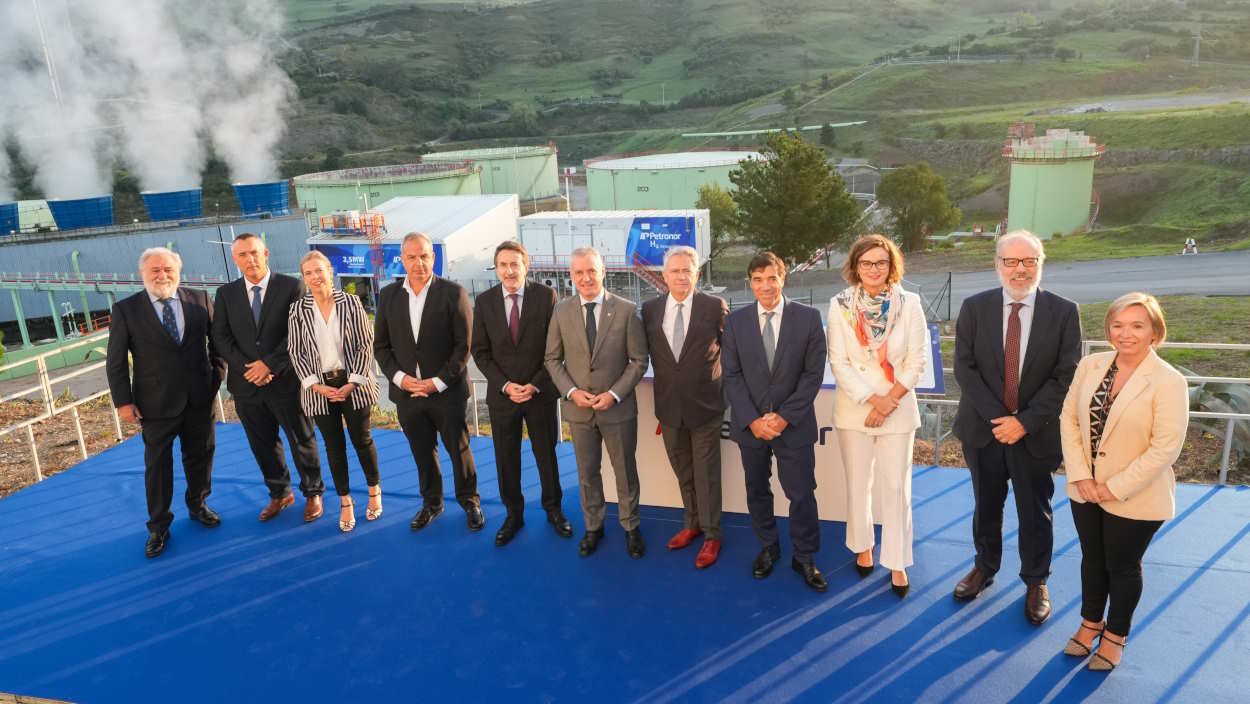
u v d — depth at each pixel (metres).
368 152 133.25
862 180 83.69
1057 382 3.45
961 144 91.06
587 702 3.21
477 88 180.75
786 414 3.82
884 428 3.78
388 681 3.43
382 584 4.26
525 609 3.95
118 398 4.61
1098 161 73.75
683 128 141.62
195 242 53.81
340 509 5.27
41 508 5.46
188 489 5.05
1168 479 3.05
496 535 4.76
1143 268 31.81
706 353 4.13
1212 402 8.75
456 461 4.82
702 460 4.21
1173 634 3.42
